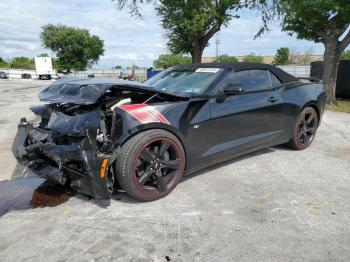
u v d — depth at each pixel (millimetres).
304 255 2744
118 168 3492
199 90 4254
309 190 4031
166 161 3775
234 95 4418
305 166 4891
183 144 3877
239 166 4859
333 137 6750
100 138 3469
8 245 2893
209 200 3752
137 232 3088
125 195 3875
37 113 4340
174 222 3266
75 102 3521
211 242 2926
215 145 4246
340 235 3041
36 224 3238
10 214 3443
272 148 5797
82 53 76500
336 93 14859
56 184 4207
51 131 3791
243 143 4566
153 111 3648
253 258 2707
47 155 3697
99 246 2875
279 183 4246
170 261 2668
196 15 14914
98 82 3828
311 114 5672
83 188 3516
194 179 4355
